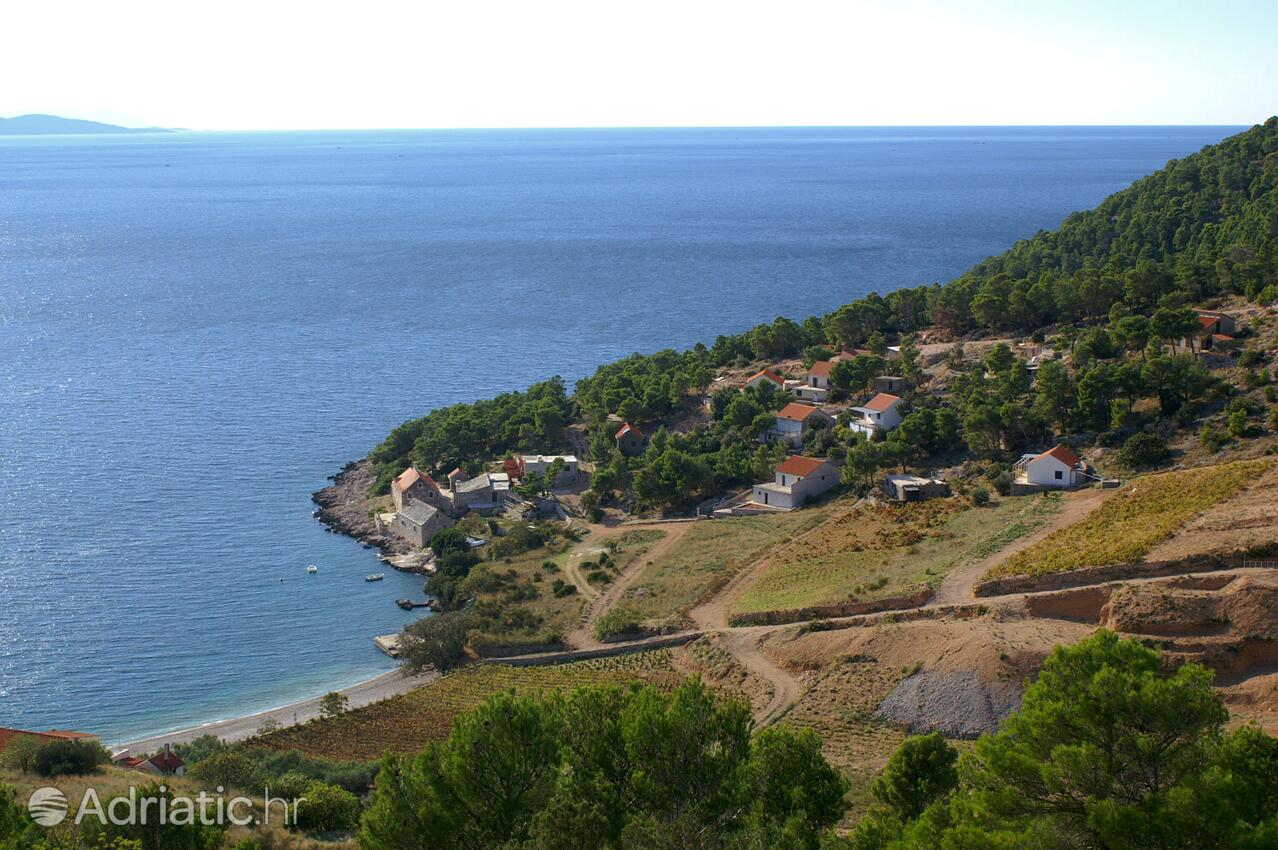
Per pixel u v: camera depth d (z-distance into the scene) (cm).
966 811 4709
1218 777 4184
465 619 11700
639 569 13138
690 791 5144
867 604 10381
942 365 18225
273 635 12219
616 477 16038
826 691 9006
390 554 14562
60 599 12925
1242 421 12625
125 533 14938
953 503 13225
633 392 18812
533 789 5166
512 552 14100
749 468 15738
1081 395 14188
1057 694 4772
